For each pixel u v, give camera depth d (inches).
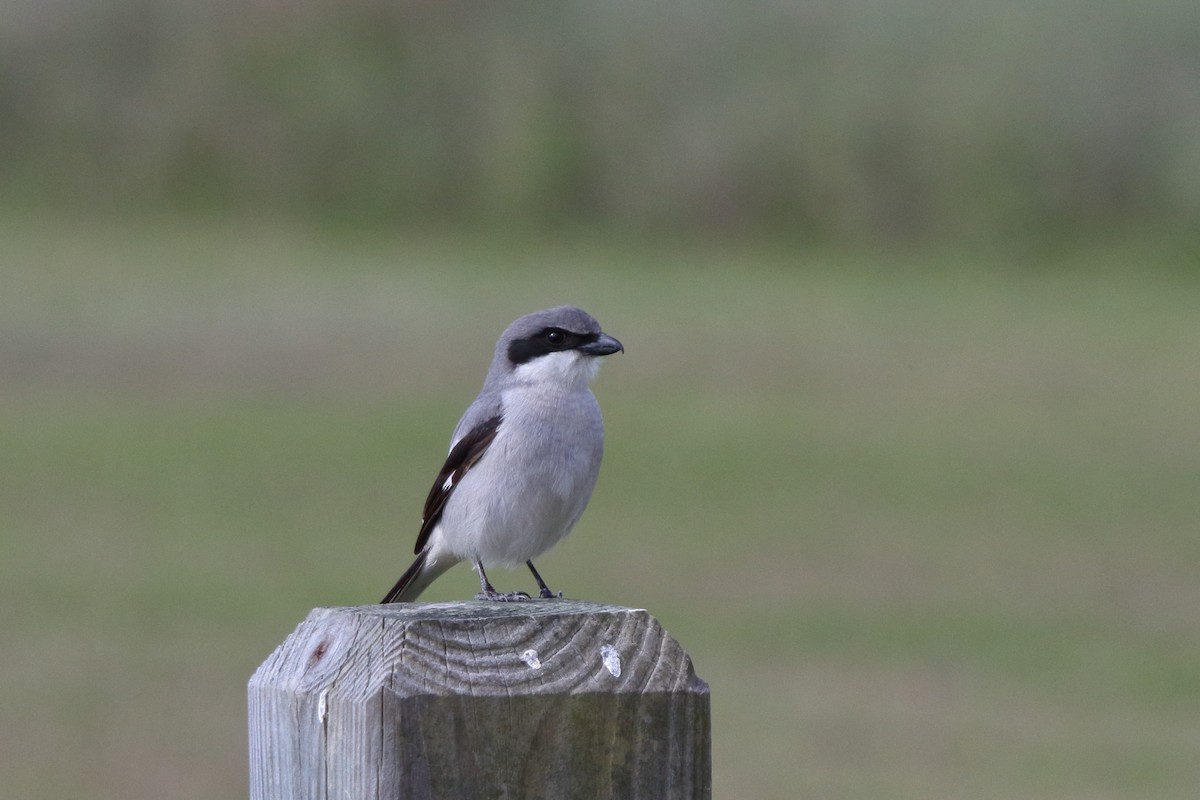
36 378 1171.9
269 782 136.6
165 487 855.7
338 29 2145.7
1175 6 1951.3
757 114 2039.9
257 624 587.2
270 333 1371.8
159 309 1455.5
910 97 2005.4
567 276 1734.7
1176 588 665.0
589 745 129.3
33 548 717.3
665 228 2025.1
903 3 2074.3
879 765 444.1
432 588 641.0
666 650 131.9
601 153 2073.1
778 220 2004.2
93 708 485.4
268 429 1021.8
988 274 1785.2
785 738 468.1
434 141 2100.1
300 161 2085.4
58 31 2105.1
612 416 1096.8
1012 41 2018.9
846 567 703.1
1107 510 825.5
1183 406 1126.4
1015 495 861.8
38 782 419.5
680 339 1392.7
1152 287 1697.8
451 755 127.0
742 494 860.6
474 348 1327.5
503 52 2139.5
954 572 694.5
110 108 2098.9
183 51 2122.3
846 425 1069.1
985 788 422.3
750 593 648.4
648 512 815.7
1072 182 1932.8
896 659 559.8
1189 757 448.8
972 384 1216.8
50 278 1583.4
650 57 2113.7
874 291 1667.1
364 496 837.2
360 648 131.3
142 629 579.8
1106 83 1958.7
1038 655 562.9
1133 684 524.7
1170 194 1911.9
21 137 2073.1
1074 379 1229.7
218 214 2016.5
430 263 1801.2
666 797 130.6
